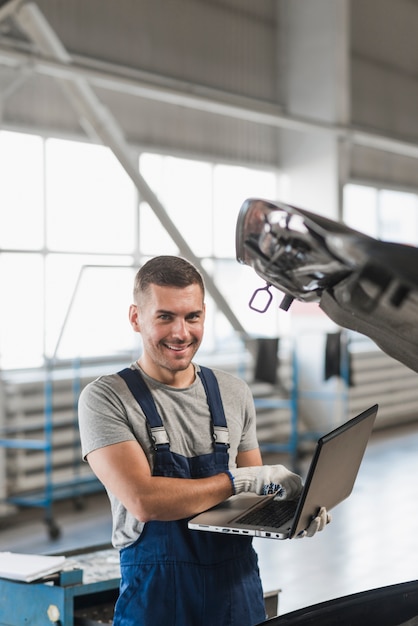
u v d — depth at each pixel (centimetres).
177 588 183
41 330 693
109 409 187
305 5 907
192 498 179
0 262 666
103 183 743
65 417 657
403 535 550
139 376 192
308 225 110
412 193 1126
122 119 773
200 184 857
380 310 118
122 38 770
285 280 130
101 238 744
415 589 155
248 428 205
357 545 527
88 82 732
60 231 709
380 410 986
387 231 1091
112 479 182
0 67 644
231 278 900
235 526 169
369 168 1044
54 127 698
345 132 889
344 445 172
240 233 125
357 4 991
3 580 223
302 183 927
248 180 910
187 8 828
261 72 911
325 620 147
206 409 194
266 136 923
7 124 663
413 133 1107
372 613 150
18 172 677
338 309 125
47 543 540
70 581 220
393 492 668
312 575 471
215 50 861
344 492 186
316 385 898
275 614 242
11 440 611
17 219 678
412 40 1089
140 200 775
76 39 730
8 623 222
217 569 184
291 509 181
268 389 850
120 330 755
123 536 189
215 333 873
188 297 185
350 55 987
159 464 186
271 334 923
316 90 905
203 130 853
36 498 622
